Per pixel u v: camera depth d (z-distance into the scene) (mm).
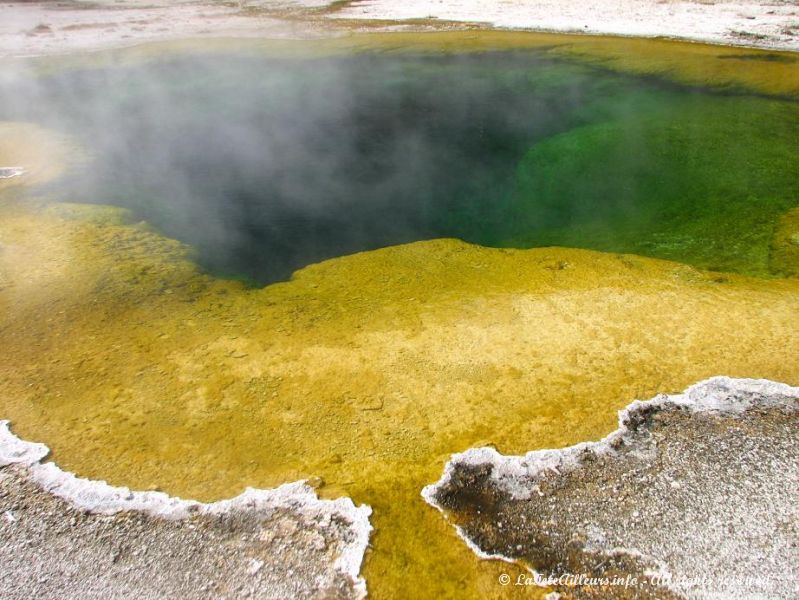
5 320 9188
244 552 6109
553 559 6031
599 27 25922
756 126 16734
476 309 9344
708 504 6434
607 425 7293
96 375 8203
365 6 32344
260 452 7105
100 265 10727
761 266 10562
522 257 11094
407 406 7625
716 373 7895
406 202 14188
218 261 11555
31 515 6477
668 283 9883
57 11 33500
